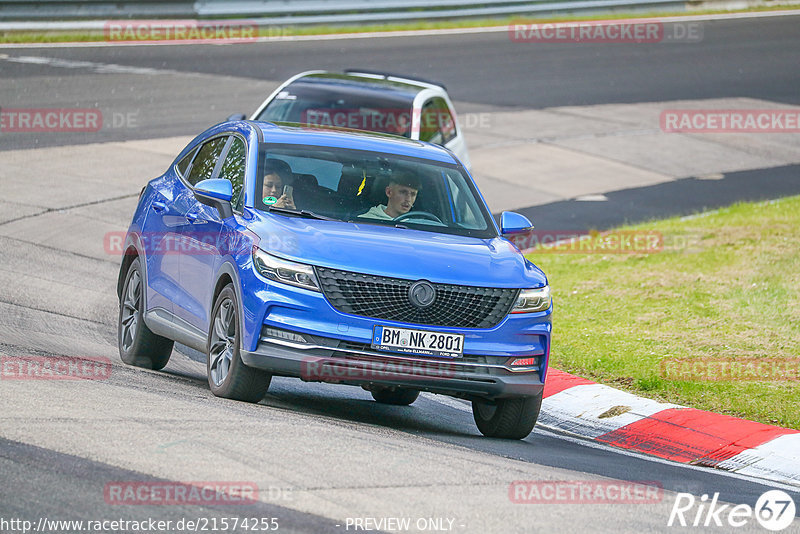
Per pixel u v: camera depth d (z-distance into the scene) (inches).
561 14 4972.9
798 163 3321.9
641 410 1301.7
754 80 4298.7
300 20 4370.1
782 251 2180.1
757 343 1599.4
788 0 5792.3
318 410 1161.4
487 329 1080.8
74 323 1505.9
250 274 1064.8
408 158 1268.5
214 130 1364.4
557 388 1386.6
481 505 812.0
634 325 1695.4
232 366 1078.4
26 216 2119.8
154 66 3629.4
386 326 1050.7
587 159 3159.5
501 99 3705.7
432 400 1396.4
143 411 971.9
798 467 1141.7
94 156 2630.4
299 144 1239.5
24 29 3922.2
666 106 3848.4
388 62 3946.9
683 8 5383.9
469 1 4776.1
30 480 761.0
